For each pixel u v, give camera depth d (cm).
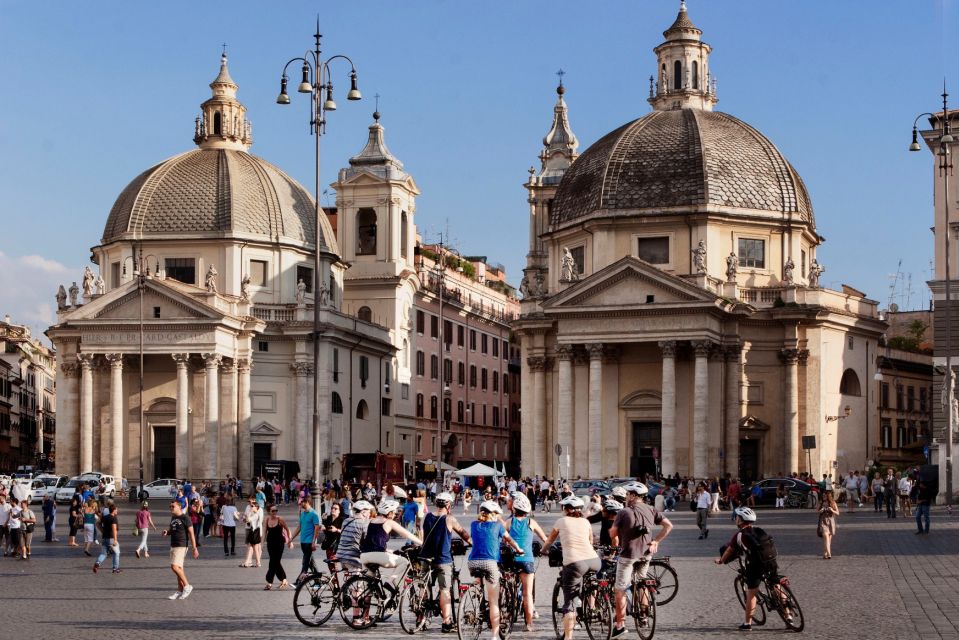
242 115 9869
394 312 10444
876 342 8981
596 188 8281
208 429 8450
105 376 8531
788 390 8162
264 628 2339
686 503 7631
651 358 7938
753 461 8231
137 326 8388
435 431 11369
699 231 8044
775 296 8194
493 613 2098
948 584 2928
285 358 9106
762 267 8262
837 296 8425
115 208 9481
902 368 10538
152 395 8725
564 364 7969
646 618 2127
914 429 10750
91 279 8938
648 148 8300
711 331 7681
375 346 9975
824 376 8244
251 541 3778
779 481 7306
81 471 8444
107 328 8425
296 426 9044
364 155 10675
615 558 2206
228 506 4234
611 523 2308
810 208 8644
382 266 10469
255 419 9006
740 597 2356
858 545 4144
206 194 9244
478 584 2136
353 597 2322
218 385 8569
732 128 8450
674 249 8094
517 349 13675
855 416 8656
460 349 12069
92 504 4350
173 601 2814
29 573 3606
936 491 6550
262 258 9275
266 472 8612
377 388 10106
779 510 6931
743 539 2242
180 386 8388
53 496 5112
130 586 3189
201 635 2248
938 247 6694
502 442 13088
